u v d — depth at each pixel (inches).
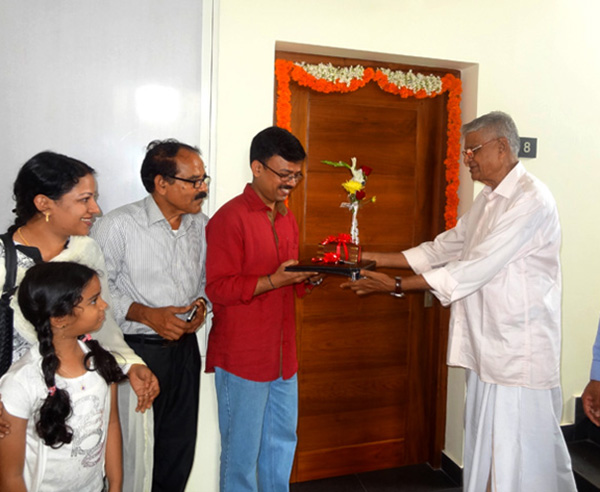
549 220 70.9
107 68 76.0
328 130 94.3
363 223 98.5
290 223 74.5
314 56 89.7
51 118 74.6
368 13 86.3
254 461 71.0
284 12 82.1
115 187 78.2
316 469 100.6
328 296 98.3
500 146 72.6
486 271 69.7
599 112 101.6
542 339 71.8
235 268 66.2
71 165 52.3
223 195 82.4
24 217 52.8
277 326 69.9
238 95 81.4
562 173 100.5
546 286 72.5
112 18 75.4
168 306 66.6
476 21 92.5
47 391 47.3
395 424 105.0
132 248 64.7
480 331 73.9
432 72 97.3
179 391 69.9
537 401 72.6
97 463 52.0
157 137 78.7
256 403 69.1
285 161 64.3
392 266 88.3
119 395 63.8
